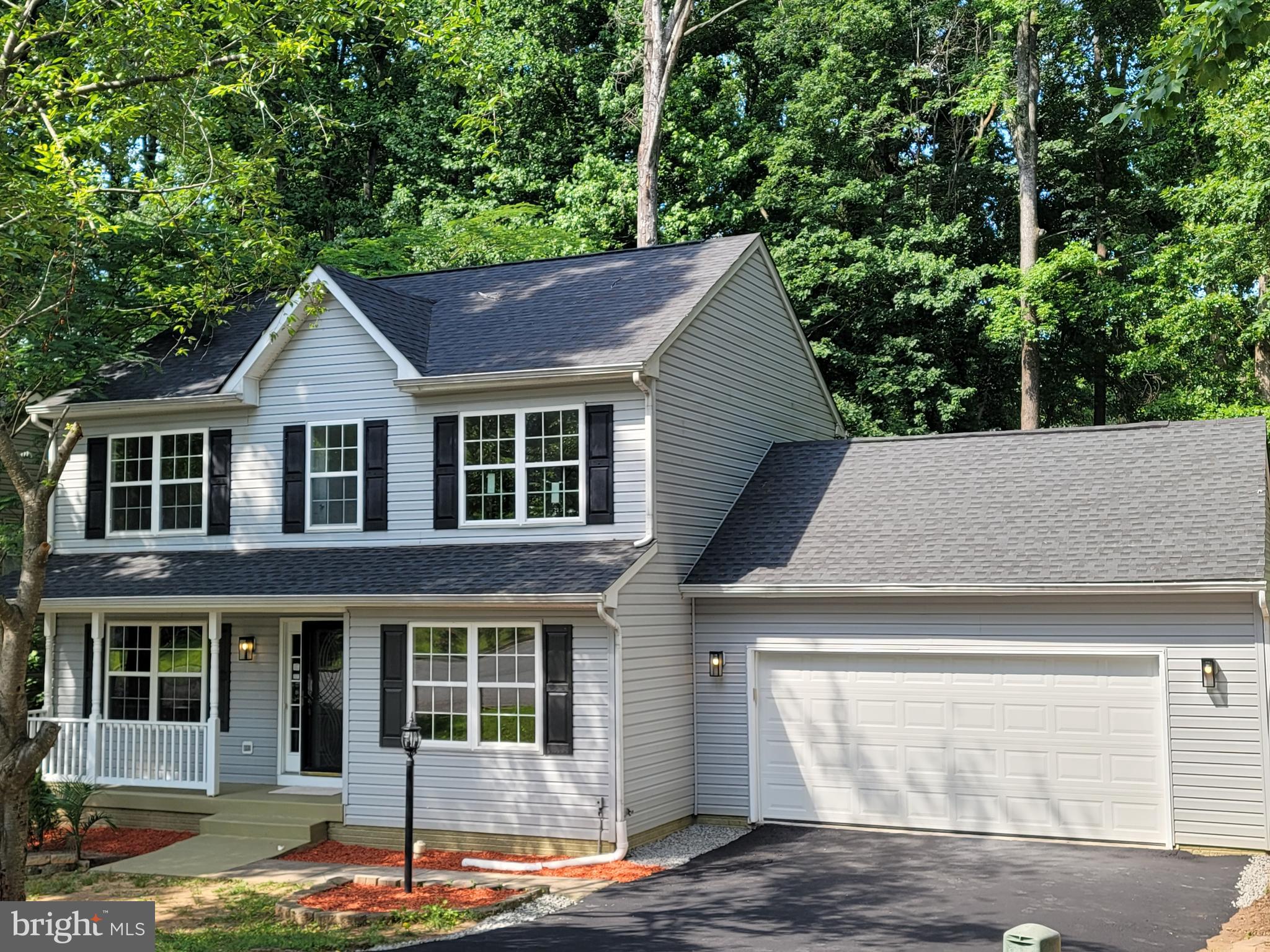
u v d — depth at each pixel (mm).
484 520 18312
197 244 17344
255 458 20094
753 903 13094
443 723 16984
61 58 15141
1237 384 29688
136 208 23016
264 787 19359
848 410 32188
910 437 20750
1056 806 16172
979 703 16719
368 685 17500
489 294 21172
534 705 16453
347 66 36531
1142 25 33281
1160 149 32281
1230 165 27188
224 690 20016
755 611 18031
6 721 11516
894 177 34406
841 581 17156
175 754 18953
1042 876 14062
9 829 11422
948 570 16719
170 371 21172
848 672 17547
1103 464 18344
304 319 19812
